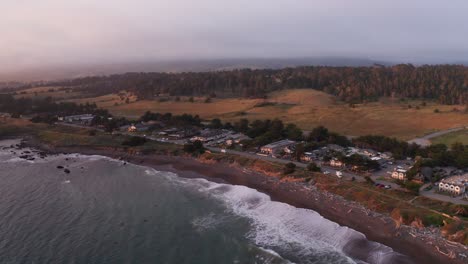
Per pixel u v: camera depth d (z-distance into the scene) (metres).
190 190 96.31
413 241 63.44
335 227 70.25
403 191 82.62
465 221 65.69
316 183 91.75
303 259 60.03
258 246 64.31
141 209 82.50
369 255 60.66
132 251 62.94
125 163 126.50
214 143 145.12
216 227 72.75
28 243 65.12
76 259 59.97
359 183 89.81
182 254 62.16
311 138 144.50
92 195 92.00
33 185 100.12
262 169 107.00
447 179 89.69
